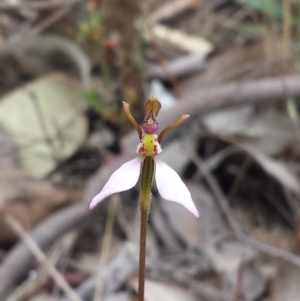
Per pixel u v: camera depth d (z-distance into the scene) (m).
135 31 0.26
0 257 0.22
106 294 0.21
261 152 0.26
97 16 0.26
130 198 0.25
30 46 0.31
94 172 0.26
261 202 0.25
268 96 0.26
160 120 0.25
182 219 0.23
